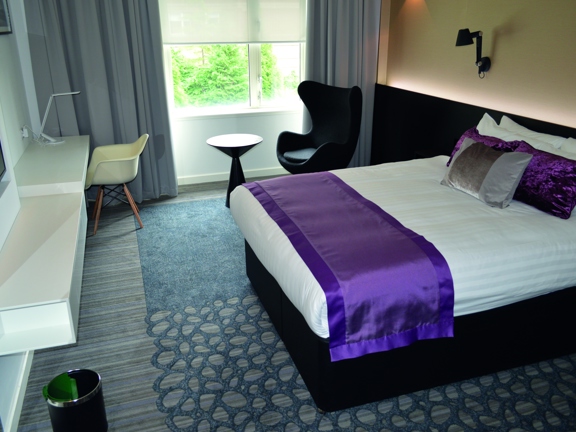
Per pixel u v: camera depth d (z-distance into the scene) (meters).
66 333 2.14
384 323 2.27
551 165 2.84
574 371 2.72
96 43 4.54
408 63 5.20
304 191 3.26
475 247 2.47
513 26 3.75
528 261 2.46
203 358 2.83
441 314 2.35
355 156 5.86
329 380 2.34
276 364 2.78
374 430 2.34
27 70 4.36
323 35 5.21
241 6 5.08
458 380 2.61
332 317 2.20
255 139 4.80
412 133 5.05
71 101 4.62
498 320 2.54
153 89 4.92
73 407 2.10
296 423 2.38
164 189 5.23
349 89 4.88
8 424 2.24
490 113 3.96
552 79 3.48
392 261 2.35
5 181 2.83
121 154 4.55
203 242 4.18
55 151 4.08
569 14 3.29
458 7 4.32
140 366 2.77
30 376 2.69
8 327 2.13
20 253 2.47
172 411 2.46
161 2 4.82
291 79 5.64
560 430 2.34
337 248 2.48
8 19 3.71
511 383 2.63
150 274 3.69
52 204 3.11
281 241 2.66
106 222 4.59
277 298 2.87
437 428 2.35
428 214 2.87
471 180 3.11
